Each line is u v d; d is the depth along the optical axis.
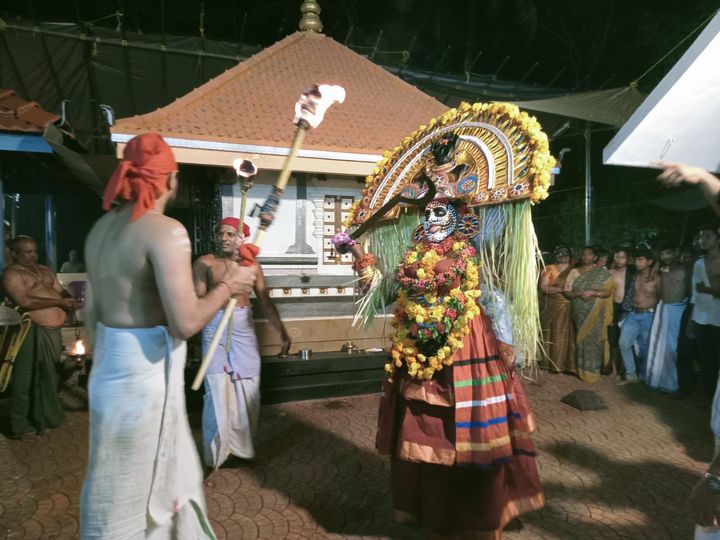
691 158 1.94
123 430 1.72
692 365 6.30
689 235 11.66
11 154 6.71
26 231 15.82
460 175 2.73
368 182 3.27
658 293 6.16
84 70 9.49
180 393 1.89
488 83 11.65
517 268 2.50
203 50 9.98
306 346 5.89
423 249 2.67
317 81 6.34
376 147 5.64
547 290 6.89
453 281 2.56
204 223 7.32
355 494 3.40
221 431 3.63
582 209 12.69
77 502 3.34
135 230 1.74
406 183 3.03
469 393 2.48
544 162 2.32
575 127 11.26
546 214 14.03
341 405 5.34
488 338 2.59
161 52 9.77
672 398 5.75
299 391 5.45
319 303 5.94
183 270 1.71
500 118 2.63
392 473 2.74
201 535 1.95
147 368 1.76
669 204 11.33
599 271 6.52
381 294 3.10
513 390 2.64
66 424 4.83
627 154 1.83
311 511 3.18
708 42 1.55
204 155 5.06
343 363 5.62
